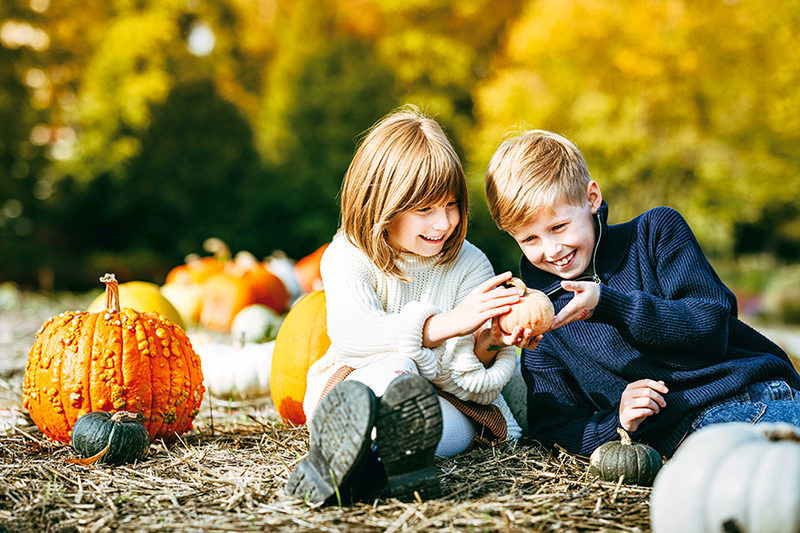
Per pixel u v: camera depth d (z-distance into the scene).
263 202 15.16
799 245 17.58
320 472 1.86
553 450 2.38
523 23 14.12
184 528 1.72
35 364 2.63
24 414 3.01
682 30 12.78
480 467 2.19
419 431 1.80
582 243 2.32
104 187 14.93
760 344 2.42
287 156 15.86
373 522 1.73
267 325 5.65
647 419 2.24
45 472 2.21
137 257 14.59
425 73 16.23
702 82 13.52
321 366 2.50
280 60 17.19
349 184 2.40
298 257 15.16
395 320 2.17
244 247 15.01
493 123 13.77
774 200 15.14
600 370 2.38
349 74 15.79
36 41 15.38
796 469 1.41
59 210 14.76
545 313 2.06
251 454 2.44
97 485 2.08
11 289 9.28
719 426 1.60
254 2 20.83
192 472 2.21
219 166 15.42
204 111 15.38
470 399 2.33
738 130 13.79
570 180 2.29
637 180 13.58
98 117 14.72
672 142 13.55
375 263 2.40
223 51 17.73
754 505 1.40
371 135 2.39
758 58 13.24
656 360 2.28
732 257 16.23
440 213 2.30
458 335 2.13
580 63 13.42
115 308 2.75
